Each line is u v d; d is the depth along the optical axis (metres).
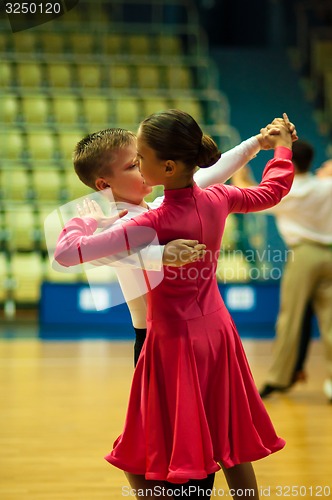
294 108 14.20
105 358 8.51
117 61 14.21
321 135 13.77
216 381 2.95
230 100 14.30
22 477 4.53
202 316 2.93
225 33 16.02
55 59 14.10
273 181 3.11
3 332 10.21
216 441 2.93
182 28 15.09
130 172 3.09
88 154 3.11
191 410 2.85
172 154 2.84
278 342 6.64
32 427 5.64
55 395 6.70
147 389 2.94
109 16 15.33
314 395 6.89
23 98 13.26
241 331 10.35
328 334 6.61
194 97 13.77
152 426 2.90
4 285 11.31
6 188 12.09
